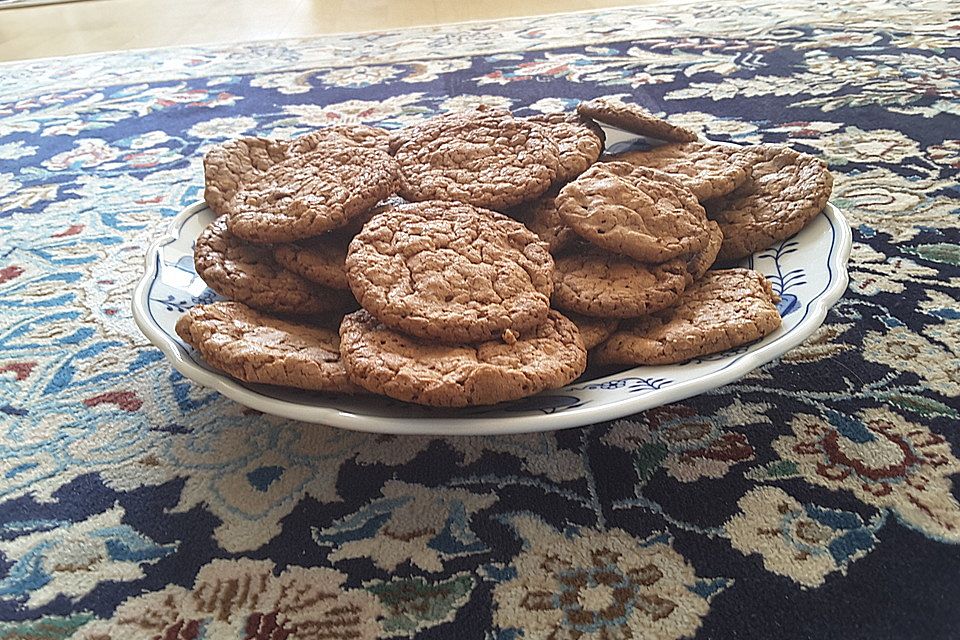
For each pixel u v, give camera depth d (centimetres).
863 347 34
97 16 134
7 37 125
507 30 98
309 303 32
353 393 27
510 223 33
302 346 29
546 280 31
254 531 28
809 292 31
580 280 32
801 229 35
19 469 31
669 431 31
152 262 35
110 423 33
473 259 31
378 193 34
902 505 27
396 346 28
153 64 96
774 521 27
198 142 67
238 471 30
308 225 32
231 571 26
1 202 57
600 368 30
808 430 30
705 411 32
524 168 36
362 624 24
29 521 29
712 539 26
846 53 75
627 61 79
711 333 28
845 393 32
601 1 113
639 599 25
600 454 30
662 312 31
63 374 37
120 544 28
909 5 90
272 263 34
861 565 25
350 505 28
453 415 26
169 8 135
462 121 40
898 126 57
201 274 33
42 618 25
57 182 60
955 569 25
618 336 30
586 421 25
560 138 39
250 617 25
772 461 29
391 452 31
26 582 26
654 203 34
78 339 39
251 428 32
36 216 54
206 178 40
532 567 26
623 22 96
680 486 28
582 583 25
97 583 26
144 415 34
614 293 31
